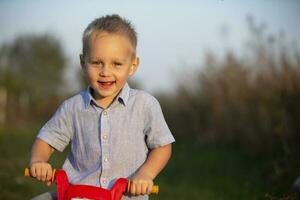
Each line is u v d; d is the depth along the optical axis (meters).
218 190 6.95
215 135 11.31
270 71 9.54
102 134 3.16
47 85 24.75
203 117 12.45
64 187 2.93
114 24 3.13
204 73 11.77
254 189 6.48
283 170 6.37
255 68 10.29
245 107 10.04
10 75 22.53
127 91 3.22
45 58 25.59
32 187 6.82
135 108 3.20
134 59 3.26
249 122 9.84
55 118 3.32
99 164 3.14
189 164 9.36
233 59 11.10
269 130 8.84
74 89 23.78
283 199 4.84
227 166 8.83
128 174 3.14
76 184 3.06
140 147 3.20
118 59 3.08
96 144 3.17
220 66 11.52
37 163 3.03
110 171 3.12
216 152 10.41
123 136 3.16
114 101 3.18
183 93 13.29
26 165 8.69
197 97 12.91
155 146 3.20
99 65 3.10
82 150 3.22
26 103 22.34
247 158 9.31
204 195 6.67
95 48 3.07
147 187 2.85
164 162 3.18
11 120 21.17
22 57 25.86
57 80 25.11
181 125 13.53
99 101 3.21
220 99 11.22
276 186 6.11
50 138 3.29
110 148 3.14
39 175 2.98
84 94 3.28
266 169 7.41
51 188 6.90
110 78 3.08
